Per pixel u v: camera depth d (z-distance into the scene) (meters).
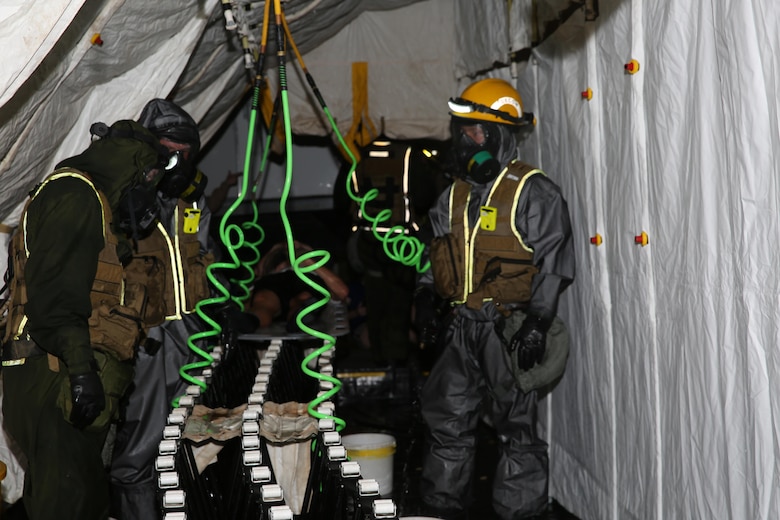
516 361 3.47
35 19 2.11
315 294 4.38
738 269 2.24
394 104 5.72
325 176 6.45
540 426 4.20
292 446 2.53
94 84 3.05
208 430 2.42
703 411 2.48
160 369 3.32
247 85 4.94
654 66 2.75
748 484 2.24
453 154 3.55
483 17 4.86
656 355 2.82
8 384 2.47
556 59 3.77
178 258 3.38
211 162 6.27
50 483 2.35
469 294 3.50
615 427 3.24
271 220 6.42
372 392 5.88
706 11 2.39
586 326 3.53
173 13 3.01
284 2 3.62
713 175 2.39
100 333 2.52
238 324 3.75
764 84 2.09
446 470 3.76
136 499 3.33
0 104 2.16
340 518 1.96
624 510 3.15
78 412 2.30
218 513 2.71
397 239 3.99
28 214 2.42
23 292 2.43
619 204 3.10
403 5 5.54
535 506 3.69
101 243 2.44
